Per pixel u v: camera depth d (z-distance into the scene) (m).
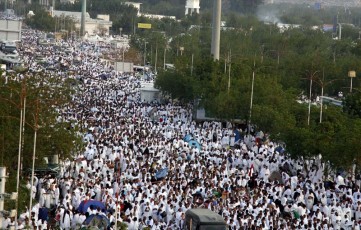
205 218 48.56
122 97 128.00
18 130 58.88
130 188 59.84
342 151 70.50
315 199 61.81
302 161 78.38
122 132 86.88
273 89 103.69
